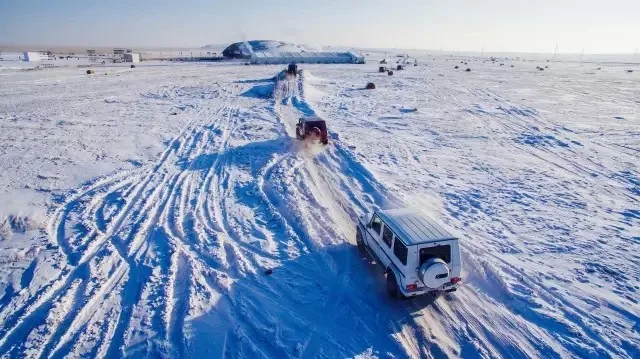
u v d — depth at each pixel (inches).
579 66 4867.1
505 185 658.8
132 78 2299.5
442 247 332.8
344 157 793.6
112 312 329.1
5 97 1507.1
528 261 424.2
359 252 440.8
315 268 406.6
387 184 646.5
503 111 1328.7
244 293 361.4
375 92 1780.3
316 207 554.6
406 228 354.6
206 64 3811.5
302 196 590.9
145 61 4431.6
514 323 331.0
